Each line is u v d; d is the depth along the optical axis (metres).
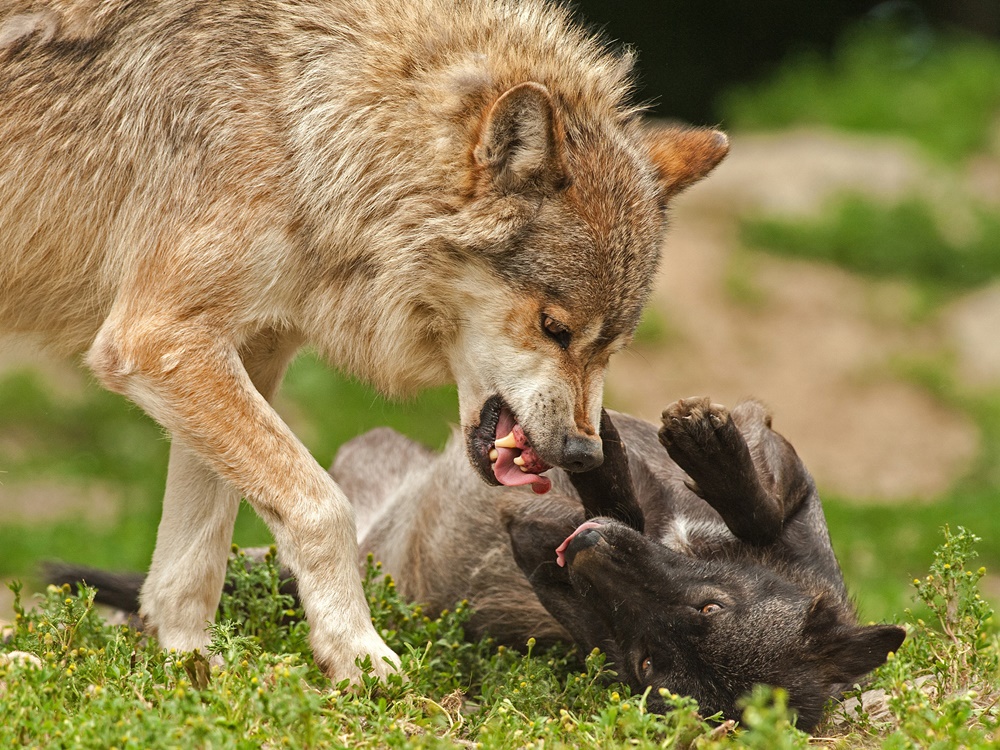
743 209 30.81
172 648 8.33
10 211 9.10
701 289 27.78
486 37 9.17
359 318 9.12
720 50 40.81
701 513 10.05
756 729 6.53
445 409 20.53
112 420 22.20
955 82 36.19
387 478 12.15
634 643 8.36
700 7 40.34
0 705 6.87
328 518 8.32
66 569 10.67
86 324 9.54
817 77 36.78
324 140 8.77
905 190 31.50
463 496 10.59
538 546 9.20
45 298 9.44
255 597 9.34
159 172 8.78
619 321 8.88
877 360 25.92
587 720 7.93
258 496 8.39
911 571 16.75
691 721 6.96
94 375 8.91
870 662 8.31
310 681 8.30
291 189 8.72
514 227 8.62
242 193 8.66
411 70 8.92
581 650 9.52
